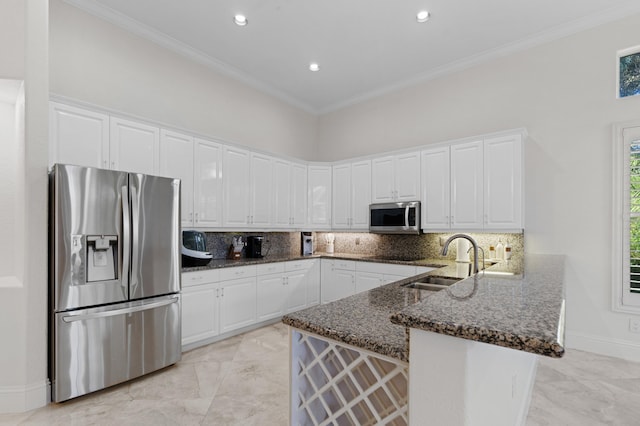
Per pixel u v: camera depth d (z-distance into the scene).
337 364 1.32
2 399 2.12
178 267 2.92
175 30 3.54
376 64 4.23
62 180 2.27
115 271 2.51
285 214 4.62
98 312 2.38
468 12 3.20
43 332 2.23
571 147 3.38
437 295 1.22
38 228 2.24
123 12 3.25
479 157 3.62
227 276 3.56
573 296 3.32
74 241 2.30
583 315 3.27
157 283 2.75
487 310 0.98
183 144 3.46
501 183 3.47
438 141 4.38
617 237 3.11
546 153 3.53
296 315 1.41
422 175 4.06
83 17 3.13
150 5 3.13
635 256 3.04
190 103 4.00
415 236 4.42
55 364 2.21
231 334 3.63
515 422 1.69
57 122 2.60
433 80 4.46
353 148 5.35
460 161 3.76
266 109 4.97
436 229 3.93
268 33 3.58
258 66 4.32
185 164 3.46
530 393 2.34
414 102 4.64
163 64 3.74
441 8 3.14
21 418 2.05
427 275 2.51
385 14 3.24
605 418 2.05
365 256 4.67
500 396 1.26
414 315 0.92
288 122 5.32
